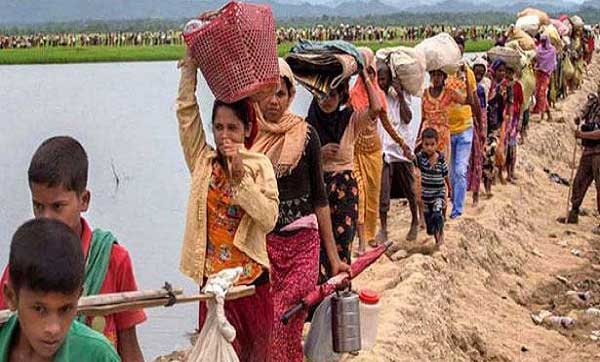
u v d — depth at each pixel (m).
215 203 6.42
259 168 6.41
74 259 3.39
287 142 7.04
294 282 7.02
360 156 10.43
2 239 15.02
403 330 8.79
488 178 15.38
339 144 8.41
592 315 11.70
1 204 17.58
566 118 26.25
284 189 7.05
